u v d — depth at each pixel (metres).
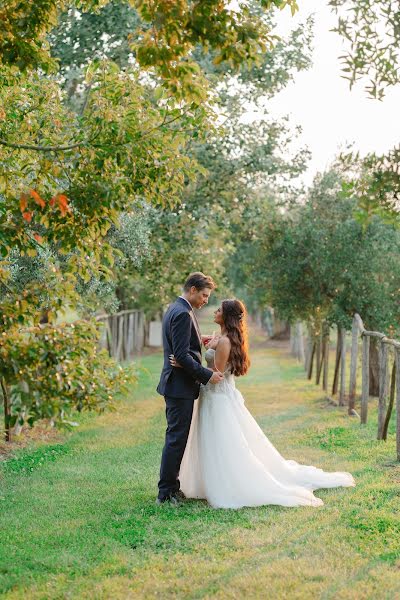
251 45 5.04
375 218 14.60
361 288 14.74
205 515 6.61
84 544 5.86
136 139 5.75
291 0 5.18
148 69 5.68
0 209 5.26
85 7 6.26
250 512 6.62
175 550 5.60
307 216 15.98
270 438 10.68
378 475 7.88
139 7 4.91
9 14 5.20
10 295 4.86
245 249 25.34
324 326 15.87
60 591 4.85
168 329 7.12
